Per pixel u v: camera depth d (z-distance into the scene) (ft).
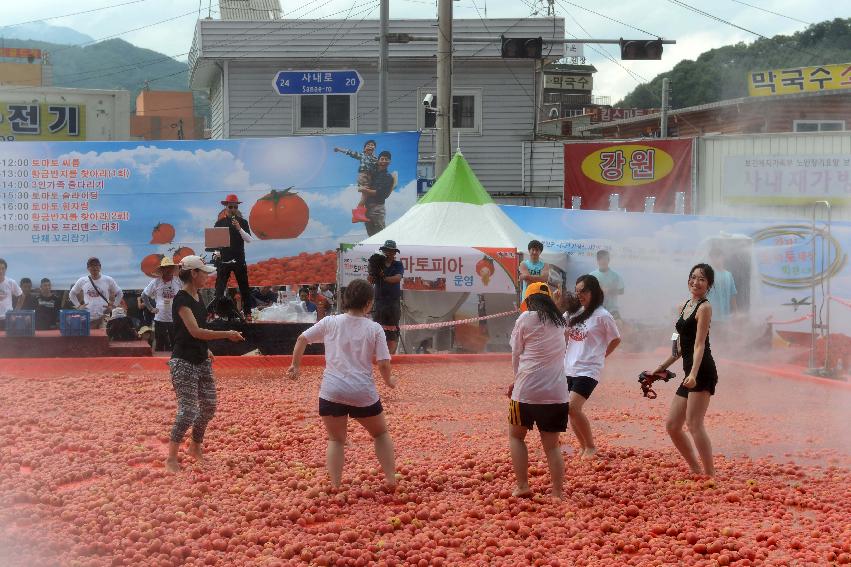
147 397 43.09
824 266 60.23
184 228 71.05
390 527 23.81
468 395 45.96
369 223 72.28
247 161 71.31
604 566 21.03
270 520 24.13
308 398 44.19
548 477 28.89
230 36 102.83
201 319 29.32
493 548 22.27
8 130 101.60
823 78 107.24
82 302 61.16
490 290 58.23
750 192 84.84
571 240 65.10
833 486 28.55
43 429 35.19
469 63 105.29
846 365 53.72
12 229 69.62
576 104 234.79
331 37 103.30
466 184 63.77
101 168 70.33
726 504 26.61
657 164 89.66
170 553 21.25
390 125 105.60
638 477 29.43
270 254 71.61
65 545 21.26
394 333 54.70
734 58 176.86
